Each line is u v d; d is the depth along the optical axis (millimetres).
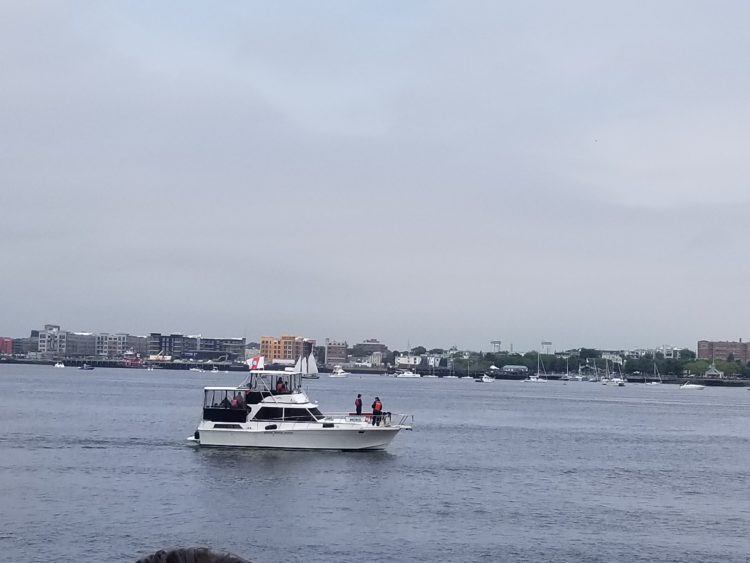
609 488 67750
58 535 46906
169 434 99688
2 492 58719
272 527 49844
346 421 82875
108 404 164875
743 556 46062
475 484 67125
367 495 60312
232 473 68062
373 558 43781
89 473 67312
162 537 46938
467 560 43906
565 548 46812
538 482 69625
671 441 114188
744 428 146625
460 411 175375
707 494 66000
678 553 46406
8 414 131250
